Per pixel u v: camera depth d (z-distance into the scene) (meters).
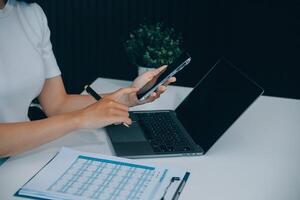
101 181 1.33
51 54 1.97
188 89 2.16
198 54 3.62
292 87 3.58
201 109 1.75
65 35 3.68
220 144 1.66
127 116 1.56
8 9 1.84
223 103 1.67
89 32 3.68
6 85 1.78
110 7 3.59
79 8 3.61
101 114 1.54
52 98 1.95
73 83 3.82
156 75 1.83
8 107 1.82
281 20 3.45
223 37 3.54
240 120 1.87
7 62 1.79
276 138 1.73
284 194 1.37
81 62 3.76
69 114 1.55
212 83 1.81
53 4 3.58
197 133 1.66
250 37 3.52
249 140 1.70
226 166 1.51
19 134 1.50
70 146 1.60
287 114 1.95
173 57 2.04
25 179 1.40
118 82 2.24
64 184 1.32
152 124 1.77
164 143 1.61
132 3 3.57
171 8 3.54
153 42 2.07
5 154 1.52
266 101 2.08
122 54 3.71
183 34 3.58
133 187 1.31
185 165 1.50
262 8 3.44
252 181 1.44
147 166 1.42
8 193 1.31
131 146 1.58
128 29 3.63
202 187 1.38
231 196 1.35
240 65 3.59
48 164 1.42
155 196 1.27
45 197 1.26
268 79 3.59
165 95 2.08
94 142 1.64
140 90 1.78
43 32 1.93
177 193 1.30
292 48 3.49
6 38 1.81
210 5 3.49
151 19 3.59
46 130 1.51
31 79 1.85
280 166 1.54
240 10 3.47
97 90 2.13
